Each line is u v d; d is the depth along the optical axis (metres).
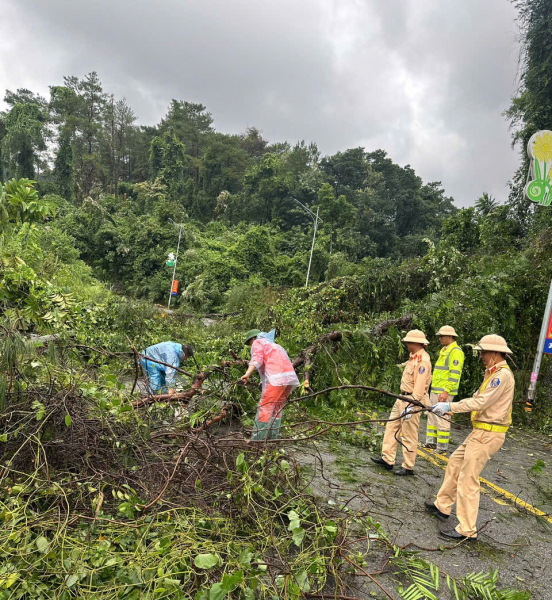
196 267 39.72
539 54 17.28
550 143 9.06
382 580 2.97
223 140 78.56
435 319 9.37
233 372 6.20
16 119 52.91
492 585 2.97
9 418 3.34
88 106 73.56
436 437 6.29
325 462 5.14
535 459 6.35
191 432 3.85
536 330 9.97
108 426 3.49
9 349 3.54
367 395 8.16
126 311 9.23
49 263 12.95
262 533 2.89
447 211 74.06
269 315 10.88
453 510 4.21
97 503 2.77
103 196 61.88
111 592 2.23
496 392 3.55
